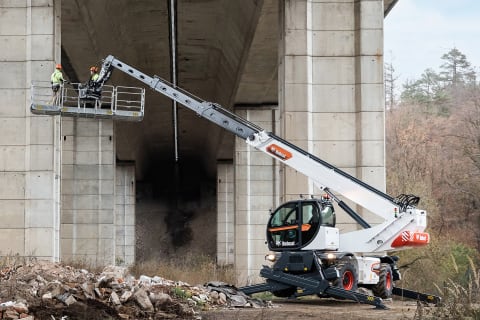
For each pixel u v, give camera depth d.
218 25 49.69
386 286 27.08
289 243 26.11
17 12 34.56
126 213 84.81
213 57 56.38
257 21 40.66
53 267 25.11
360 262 26.36
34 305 17.70
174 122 72.00
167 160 102.62
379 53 34.12
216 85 64.25
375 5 34.22
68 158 62.38
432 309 19.62
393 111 119.50
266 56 47.62
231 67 54.50
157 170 108.38
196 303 22.67
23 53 34.44
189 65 59.03
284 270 25.78
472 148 82.00
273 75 52.56
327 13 34.38
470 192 78.62
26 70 34.38
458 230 76.56
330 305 25.22
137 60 56.59
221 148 78.69
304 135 33.81
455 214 78.50
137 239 104.12
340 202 26.66
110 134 62.62
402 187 68.75
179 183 108.62
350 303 26.17
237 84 55.69
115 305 18.89
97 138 62.59
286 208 26.44
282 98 34.59
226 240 83.06
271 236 26.50
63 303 18.14
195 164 106.50
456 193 79.56
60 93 30.14
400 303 26.39
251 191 62.09
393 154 99.31
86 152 62.53
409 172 91.31
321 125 34.03
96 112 27.28
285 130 33.88
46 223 33.84
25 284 20.22
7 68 34.41
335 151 33.94
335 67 34.25
